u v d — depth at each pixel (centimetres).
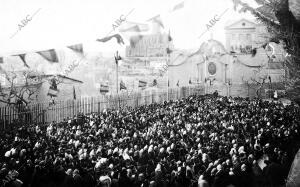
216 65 8494
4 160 1816
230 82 8306
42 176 1491
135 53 10419
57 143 2327
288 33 1457
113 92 8644
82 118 3662
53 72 8650
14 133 2694
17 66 7288
